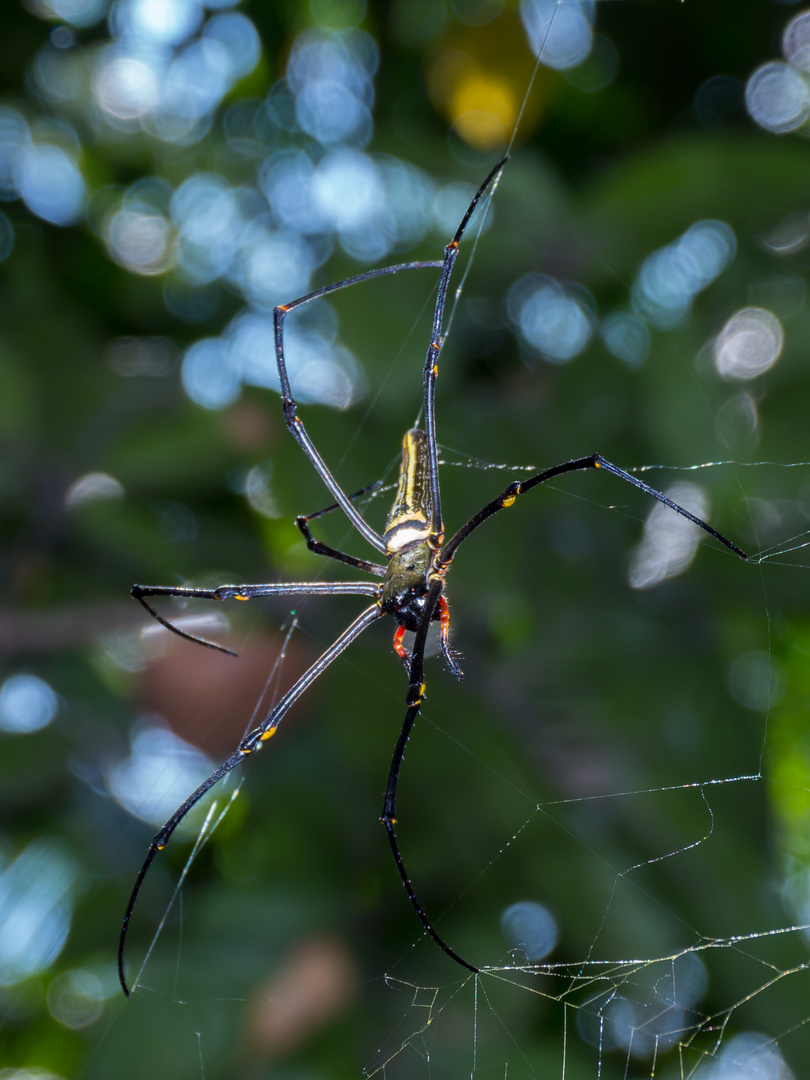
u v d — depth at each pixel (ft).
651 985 2.27
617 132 2.39
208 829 2.34
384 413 2.32
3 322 2.34
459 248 2.28
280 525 2.41
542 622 2.33
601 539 2.34
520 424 2.32
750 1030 2.26
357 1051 2.22
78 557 2.36
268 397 2.35
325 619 2.43
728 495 2.28
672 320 2.29
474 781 2.28
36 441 2.32
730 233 2.30
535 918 2.28
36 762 2.31
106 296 2.40
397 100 2.39
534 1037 2.26
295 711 2.32
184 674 2.32
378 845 2.29
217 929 2.25
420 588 2.27
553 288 2.33
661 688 2.31
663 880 2.26
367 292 2.29
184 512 2.39
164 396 2.34
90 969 2.32
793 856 2.40
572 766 2.29
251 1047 2.20
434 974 2.25
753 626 2.34
